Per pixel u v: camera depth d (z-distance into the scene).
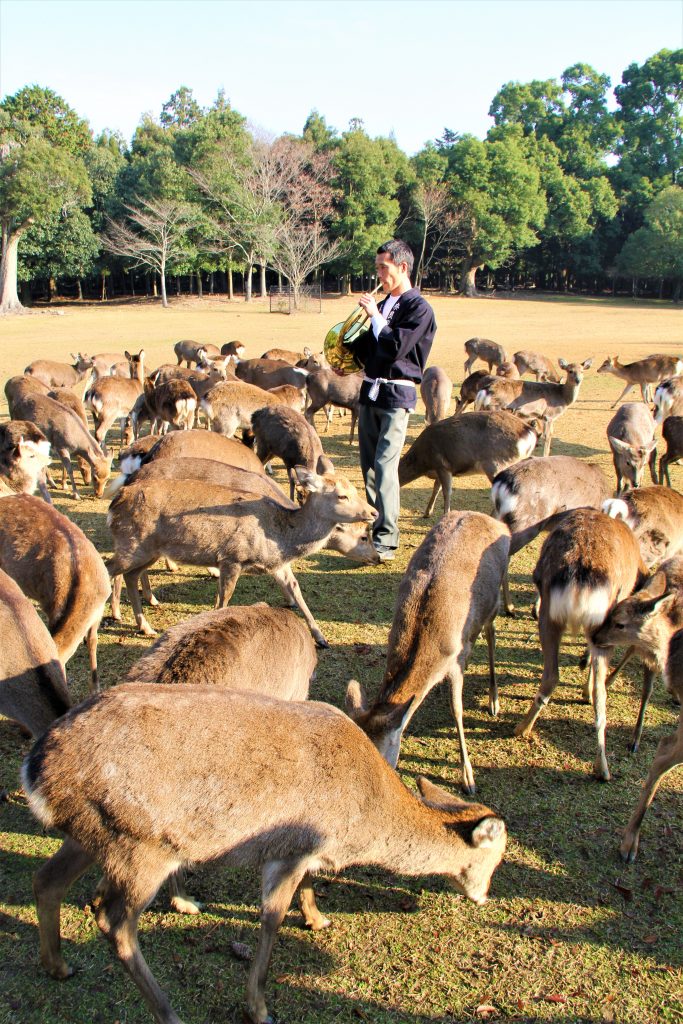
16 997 2.97
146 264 54.84
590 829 3.89
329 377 12.24
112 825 2.64
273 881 2.88
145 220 50.53
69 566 4.63
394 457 7.13
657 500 6.00
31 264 51.62
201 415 13.16
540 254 69.94
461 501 9.20
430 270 66.50
